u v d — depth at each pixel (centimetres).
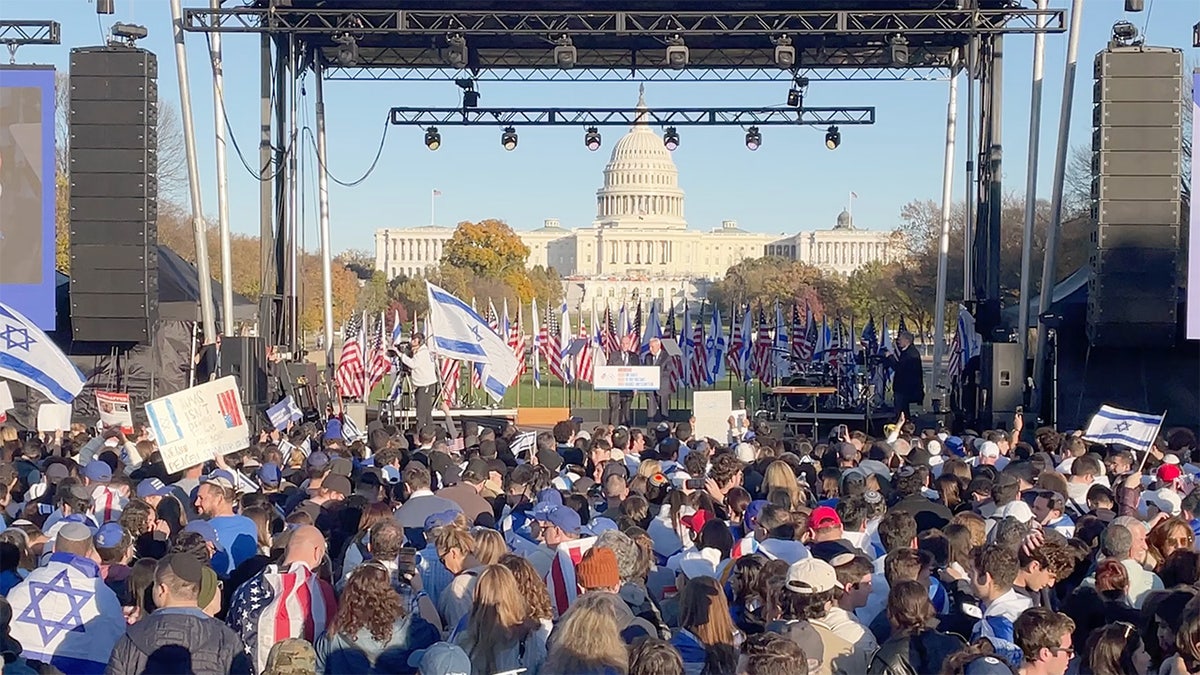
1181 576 806
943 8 2770
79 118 2334
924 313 7438
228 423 1219
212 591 726
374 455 1487
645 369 2919
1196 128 2286
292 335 2945
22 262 2317
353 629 688
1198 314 2291
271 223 2812
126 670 648
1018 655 694
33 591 745
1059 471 1402
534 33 2723
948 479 1198
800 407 3531
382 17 2867
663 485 1195
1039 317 2567
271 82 2806
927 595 675
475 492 1117
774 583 764
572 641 614
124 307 2355
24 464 1367
